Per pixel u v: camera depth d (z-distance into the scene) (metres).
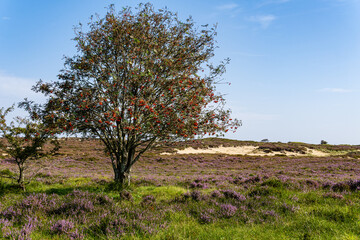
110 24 11.62
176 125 10.48
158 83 11.35
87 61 11.38
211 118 11.73
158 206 7.46
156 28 12.08
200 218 6.11
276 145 63.41
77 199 6.89
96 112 10.99
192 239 4.54
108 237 4.42
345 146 62.97
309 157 46.16
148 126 10.75
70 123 10.29
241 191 10.72
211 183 15.30
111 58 11.41
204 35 12.29
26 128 10.84
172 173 25.12
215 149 58.81
